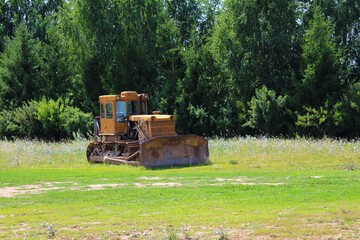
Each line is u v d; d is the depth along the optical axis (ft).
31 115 164.04
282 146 97.76
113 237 29.96
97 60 188.55
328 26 151.74
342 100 137.08
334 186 47.85
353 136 134.82
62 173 67.77
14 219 36.27
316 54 148.15
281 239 28.07
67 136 162.91
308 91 147.43
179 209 38.04
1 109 180.65
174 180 57.11
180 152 77.51
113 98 86.02
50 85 189.78
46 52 194.29
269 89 162.30
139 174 64.54
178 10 208.74
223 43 167.32
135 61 182.39
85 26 193.06
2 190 51.72
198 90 165.89
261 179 55.83
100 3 190.49
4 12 239.91
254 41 159.33
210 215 35.24
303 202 39.27
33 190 51.37
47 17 228.22
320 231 29.25
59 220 35.58
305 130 141.90
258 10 163.43
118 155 85.15
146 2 186.70
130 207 39.75
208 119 164.66
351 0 159.63
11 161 87.81
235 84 168.25
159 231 31.09
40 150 103.09
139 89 180.34
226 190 47.44
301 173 61.41
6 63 187.42
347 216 32.63
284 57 162.20
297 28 168.25
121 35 188.24
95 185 54.13
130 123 86.33
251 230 30.22
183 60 173.47
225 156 89.97
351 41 165.58
